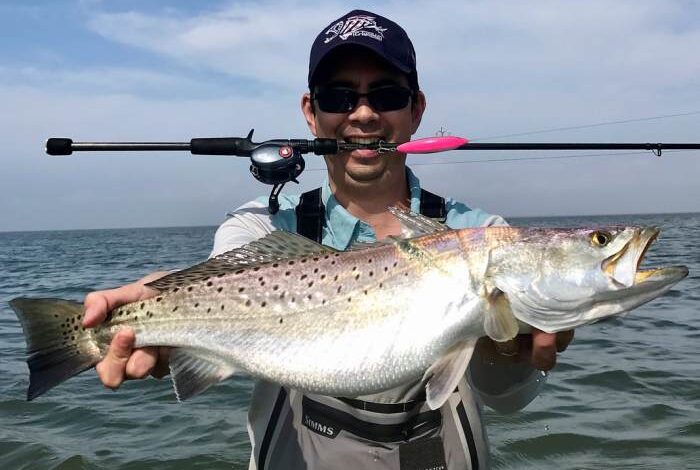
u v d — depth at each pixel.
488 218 0.90
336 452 0.75
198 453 1.42
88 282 4.89
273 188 0.88
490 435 1.49
